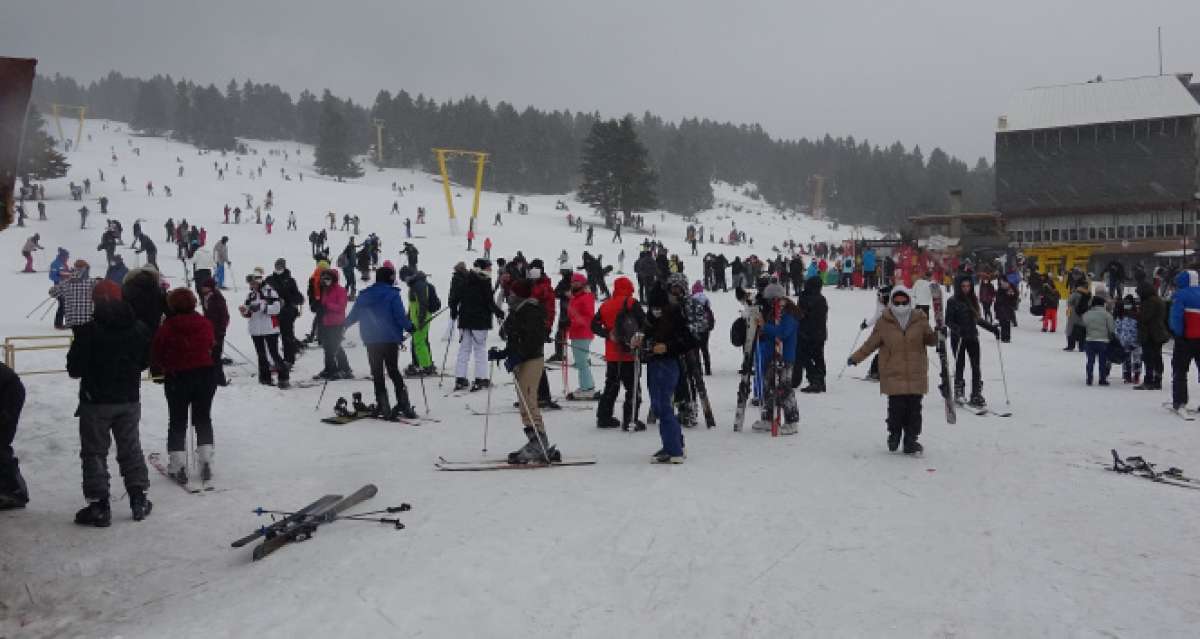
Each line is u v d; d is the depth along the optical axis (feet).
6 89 18.56
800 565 18.26
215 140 597.11
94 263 117.70
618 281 34.55
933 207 492.13
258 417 36.73
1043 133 244.83
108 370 22.68
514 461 27.71
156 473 27.84
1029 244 247.70
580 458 28.76
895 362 28.86
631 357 34.19
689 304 34.37
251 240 160.97
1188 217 230.48
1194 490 24.58
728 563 18.40
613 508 22.39
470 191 483.92
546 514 21.90
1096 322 48.52
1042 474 26.50
